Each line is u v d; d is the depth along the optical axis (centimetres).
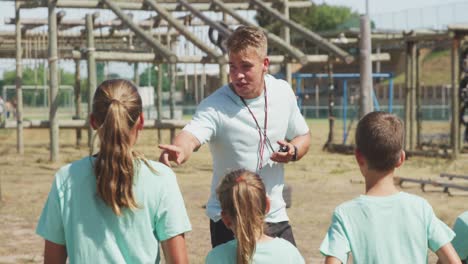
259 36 528
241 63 524
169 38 2744
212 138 541
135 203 397
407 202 432
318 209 1405
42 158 2391
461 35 2372
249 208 409
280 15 2517
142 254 402
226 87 545
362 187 1738
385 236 426
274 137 544
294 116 563
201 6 2538
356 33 3291
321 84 6488
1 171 2038
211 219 549
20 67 2584
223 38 2202
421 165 2200
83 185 405
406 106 2681
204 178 1917
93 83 2197
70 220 405
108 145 392
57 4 2219
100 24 2744
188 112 5556
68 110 4166
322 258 986
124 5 2244
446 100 5950
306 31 2419
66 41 2897
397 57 6819
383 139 427
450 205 1438
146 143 3055
